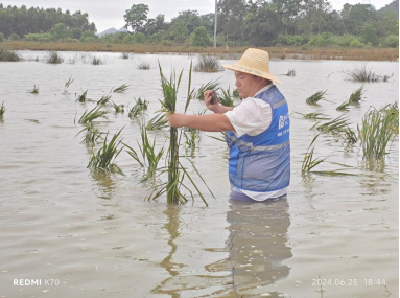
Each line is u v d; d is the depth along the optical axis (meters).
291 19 103.19
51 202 4.48
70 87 15.44
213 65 25.75
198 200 4.62
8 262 3.27
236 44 91.94
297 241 3.64
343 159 6.39
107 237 3.70
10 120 8.96
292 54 50.31
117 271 3.14
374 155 6.58
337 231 3.85
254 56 4.46
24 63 29.22
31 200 4.53
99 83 17.03
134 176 5.40
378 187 5.07
